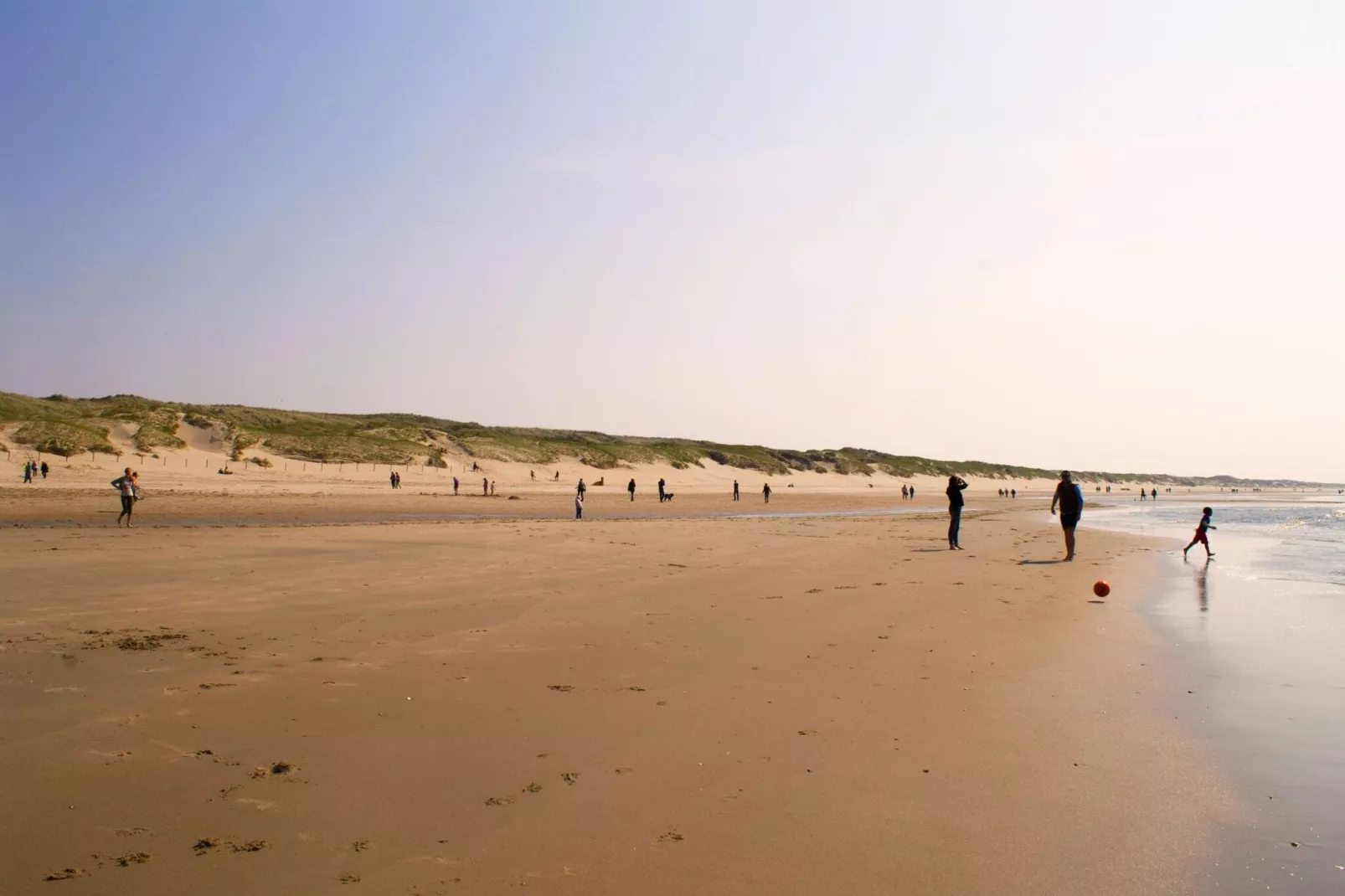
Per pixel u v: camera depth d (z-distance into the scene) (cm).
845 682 757
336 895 368
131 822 443
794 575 1527
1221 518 4881
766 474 12138
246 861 400
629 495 6969
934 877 392
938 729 625
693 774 524
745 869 397
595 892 373
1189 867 406
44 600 1117
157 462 6462
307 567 1512
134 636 908
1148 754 572
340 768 526
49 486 4703
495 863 400
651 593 1276
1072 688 748
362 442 8400
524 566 1595
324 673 762
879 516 4362
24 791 482
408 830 438
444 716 639
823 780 515
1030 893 377
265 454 7519
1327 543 2678
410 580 1365
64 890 369
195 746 563
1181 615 1162
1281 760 562
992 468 19288
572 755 555
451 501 5066
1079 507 1927
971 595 1313
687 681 756
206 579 1338
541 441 10712
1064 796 494
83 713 630
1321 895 377
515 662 816
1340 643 968
